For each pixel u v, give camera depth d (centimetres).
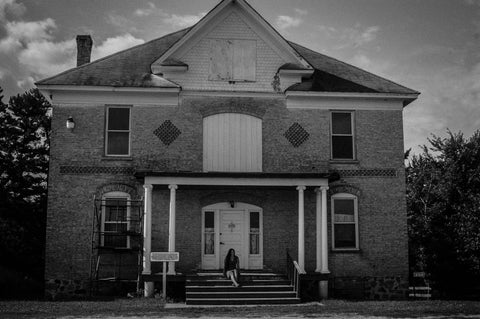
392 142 2330
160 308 1742
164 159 2223
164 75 2284
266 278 2053
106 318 1516
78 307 1730
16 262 2664
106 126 2230
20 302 1862
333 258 2227
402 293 2236
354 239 2261
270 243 2228
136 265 2144
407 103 2397
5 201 3097
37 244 2770
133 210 2173
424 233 2672
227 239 2222
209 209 2231
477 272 2348
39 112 3469
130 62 2380
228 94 2289
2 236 2586
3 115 3422
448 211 2745
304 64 2327
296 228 2244
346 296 2209
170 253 1995
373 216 2272
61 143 2189
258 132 2286
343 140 2331
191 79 2286
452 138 3066
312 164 2280
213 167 2244
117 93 2238
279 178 2097
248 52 2331
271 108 2303
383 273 2242
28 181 3300
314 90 2295
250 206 2247
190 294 1895
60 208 2148
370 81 2397
